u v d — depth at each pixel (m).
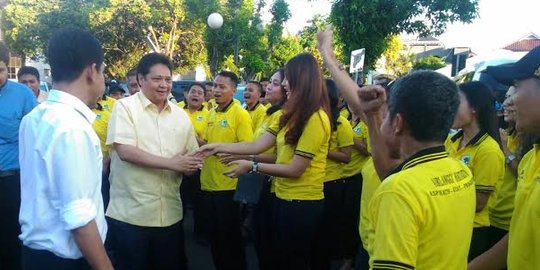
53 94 2.07
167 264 3.30
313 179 3.21
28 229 2.06
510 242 1.95
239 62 23.73
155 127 3.21
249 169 3.17
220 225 4.27
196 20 24.02
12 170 4.13
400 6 11.70
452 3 11.86
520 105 1.83
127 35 26.02
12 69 27.70
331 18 12.08
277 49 25.36
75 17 25.17
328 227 4.44
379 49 12.16
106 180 5.16
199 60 26.98
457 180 1.67
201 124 6.59
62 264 2.04
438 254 1.58
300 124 3.10
